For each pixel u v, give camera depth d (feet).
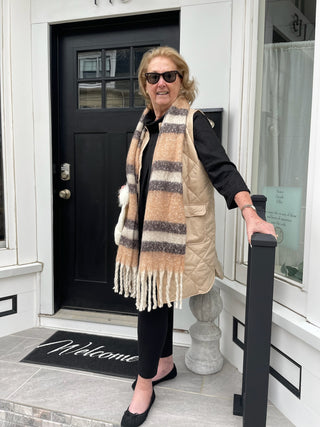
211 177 4.29
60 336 7.54
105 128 7.84
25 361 6.46
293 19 5.58
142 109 7.57
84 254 8.28
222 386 5.76
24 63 7.47
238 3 6.15
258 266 3.60
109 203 8.00
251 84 6.17
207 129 4.50
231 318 6.40
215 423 4.87
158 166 4.38
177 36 7.22
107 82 7.76
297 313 4.99
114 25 7.48
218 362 6.14
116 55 7.64
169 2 6.69
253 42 6.09
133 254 4.74
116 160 7.86
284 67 5.82
